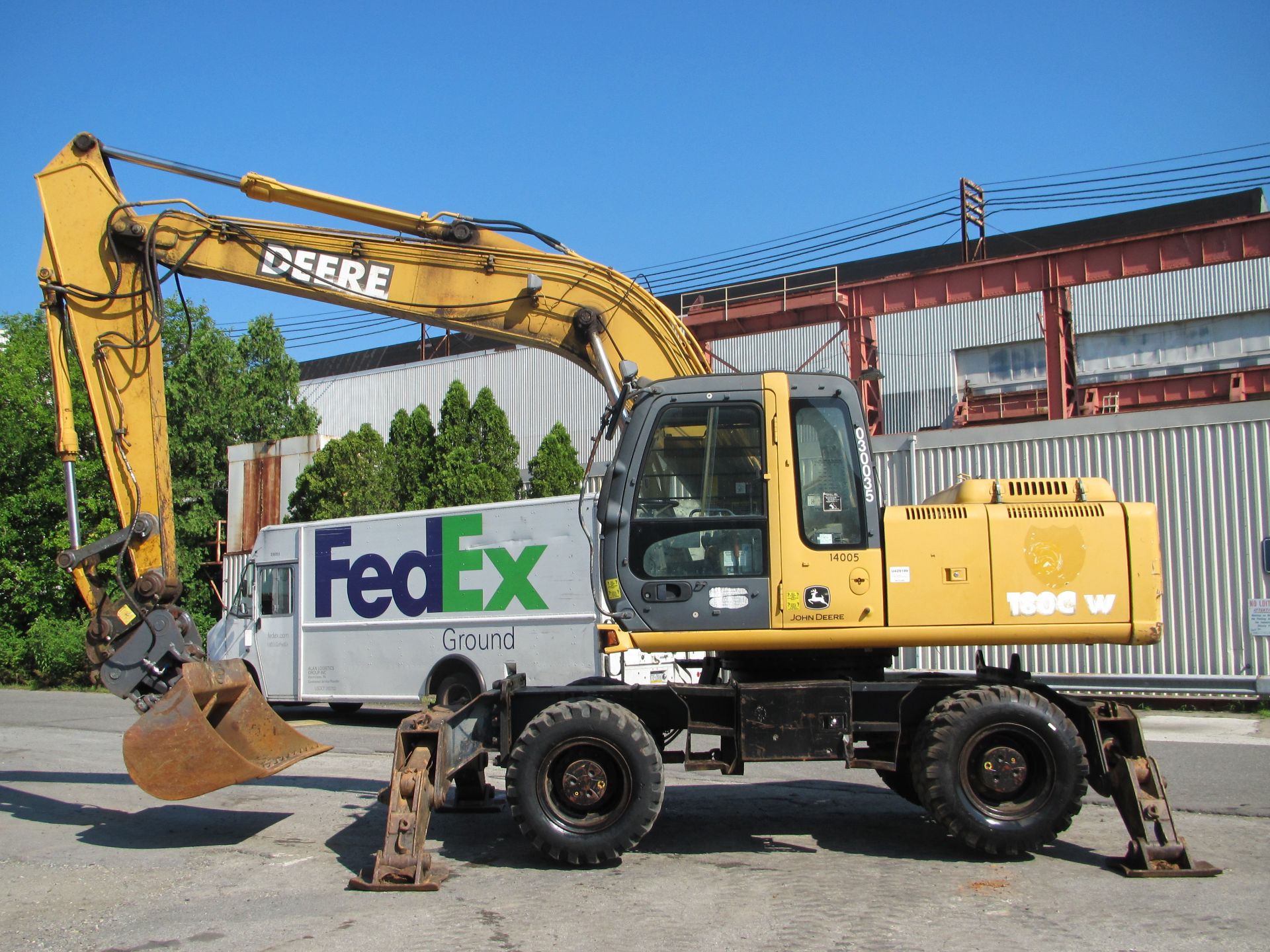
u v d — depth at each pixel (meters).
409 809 6.23
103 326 7.95
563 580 13.08
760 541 6.76
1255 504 13.99
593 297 8.16
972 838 6.33
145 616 7.51
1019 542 6.77
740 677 7.21
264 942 5.09
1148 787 6.34
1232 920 5.24
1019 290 21.98
